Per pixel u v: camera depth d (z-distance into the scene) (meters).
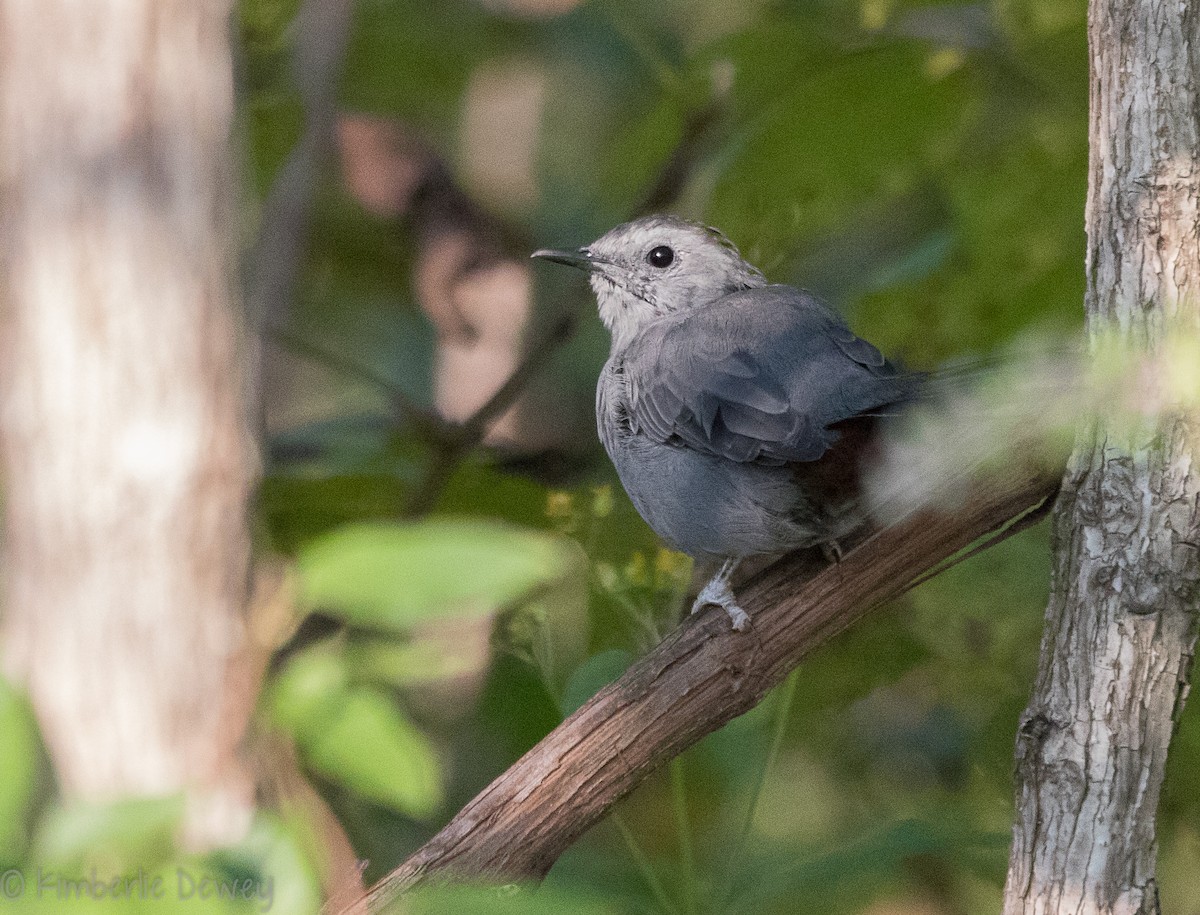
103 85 4.57
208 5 4.73
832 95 9.82
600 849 9.44
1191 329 6.34
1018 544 9.82
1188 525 6.43
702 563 10.06
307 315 15.01
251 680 4.57
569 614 9.82
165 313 4.57
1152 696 6.50
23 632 4.55
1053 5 9.77
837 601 7.69
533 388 13.85
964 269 10.25
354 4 12.48
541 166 14.87
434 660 4.32
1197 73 6.45
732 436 9.23
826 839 9.96
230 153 4.82
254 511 4.80
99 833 3.44
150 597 4.52
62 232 4.53
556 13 14.30
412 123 13.81
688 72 10.96
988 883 10.66
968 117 9.92
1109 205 6.59
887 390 9.02
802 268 12.87
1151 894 6.51
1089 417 6.68
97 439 4.52
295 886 3.66
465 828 6.88
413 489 10.39
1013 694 9.96
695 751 9.30
